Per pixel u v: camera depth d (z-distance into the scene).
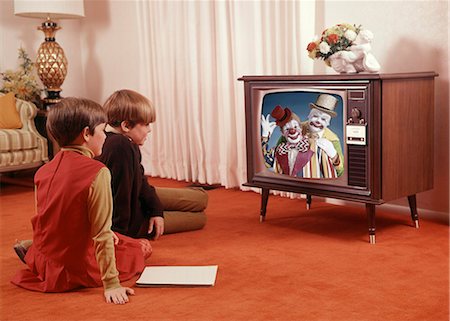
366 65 2.95
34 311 2.09
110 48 5.28
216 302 2.13
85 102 2.22
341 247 2.78
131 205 2.83
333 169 2.94
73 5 4.74
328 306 2.08
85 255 2.24
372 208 2.83
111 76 5.32
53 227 2.19
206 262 2.61
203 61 4.30
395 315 2.00
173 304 2.12
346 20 3.52
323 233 3.03
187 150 4.57
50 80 4.92
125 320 1.99
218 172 4.39
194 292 2.24
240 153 4.13
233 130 4.20
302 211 3.51
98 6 5.31
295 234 3.02
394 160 2.86
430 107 3.08
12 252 2.86
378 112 2.77
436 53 3.18
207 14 4.23
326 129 2.93
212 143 4.35
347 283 2.31
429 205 3.29
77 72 5.52
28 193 4.39
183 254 2.73
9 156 4.28
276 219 3.34
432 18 3.17
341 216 3.37
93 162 2.16
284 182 3.15
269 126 3.15
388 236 2.95
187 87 4.48
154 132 4.80
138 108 2.82
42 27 4.89
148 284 2.29
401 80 2.86
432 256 2.62
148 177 4.83
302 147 3.03
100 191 2.12
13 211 3.79
